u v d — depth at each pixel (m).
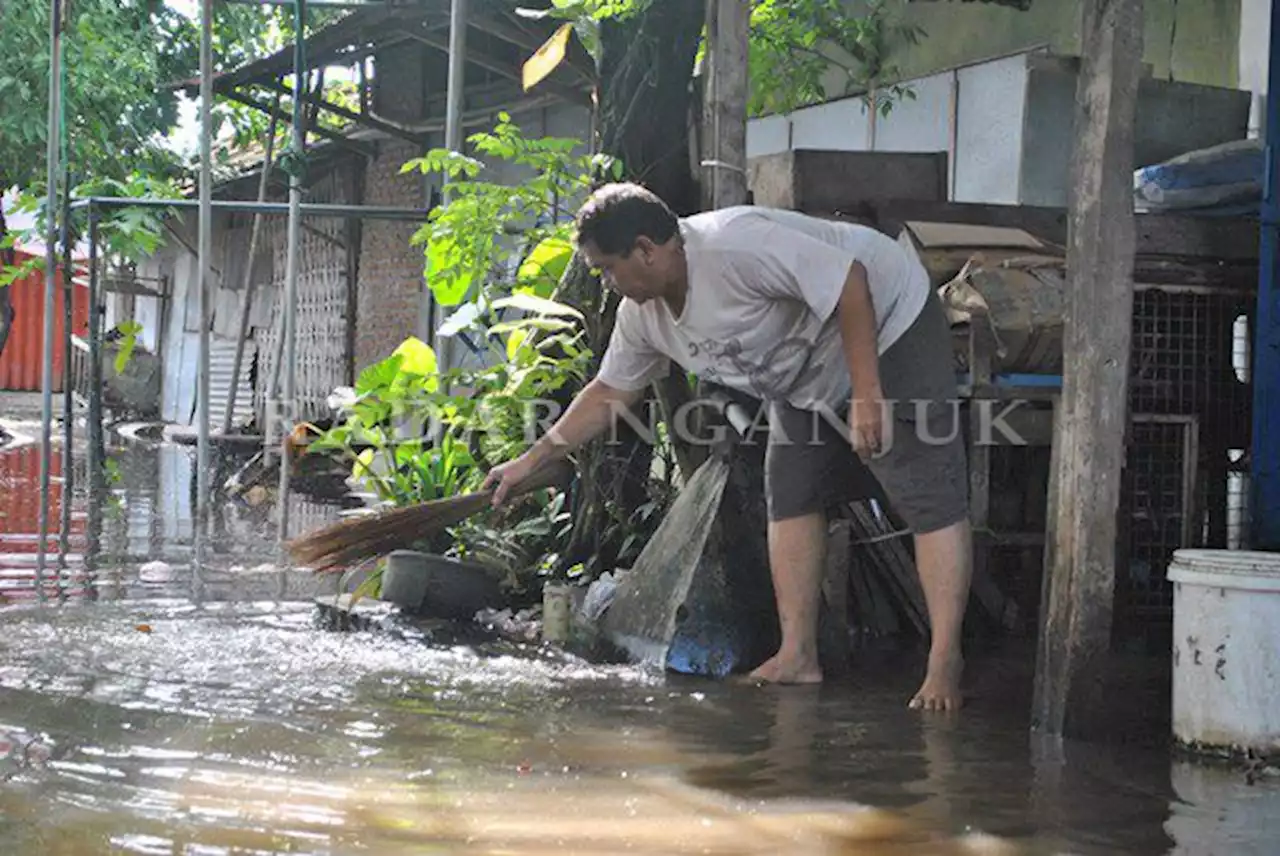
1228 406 5.91
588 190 7.69
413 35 12.40
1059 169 8.71
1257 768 3.91
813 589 5.09
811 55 11.31
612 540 6.57
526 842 3.18
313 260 18.91
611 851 3.13
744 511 5.58
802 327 4.75
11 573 7.27
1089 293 4.20
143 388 24.56
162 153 19.59
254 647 5.39
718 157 6.36
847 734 4.28
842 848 3.19
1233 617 3.94
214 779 3.60
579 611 5.78
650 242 4.53
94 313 12.61
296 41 10.35
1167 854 3.18
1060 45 9.38
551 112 14.23
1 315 19.58
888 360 4.75
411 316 16.30
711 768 3.85
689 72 7.24
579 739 4.15
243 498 11.76
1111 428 4.23
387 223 16.94
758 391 4.96
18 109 17.42
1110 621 4.28
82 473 13.83
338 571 6.18
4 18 17.25
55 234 11.28
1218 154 6.44
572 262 7.02
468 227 7.59
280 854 3.06
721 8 6.35
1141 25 4.15
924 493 4.76
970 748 4.11
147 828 3.20
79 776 3.59
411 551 6.36
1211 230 6.20
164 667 4.97
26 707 4.31
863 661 5.50
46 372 11.04
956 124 9.38
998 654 5.61
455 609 6.29
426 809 3.41
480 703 4.60
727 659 5.26
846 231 4.75
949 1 9.53
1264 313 5.64
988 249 6.05
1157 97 7.54
